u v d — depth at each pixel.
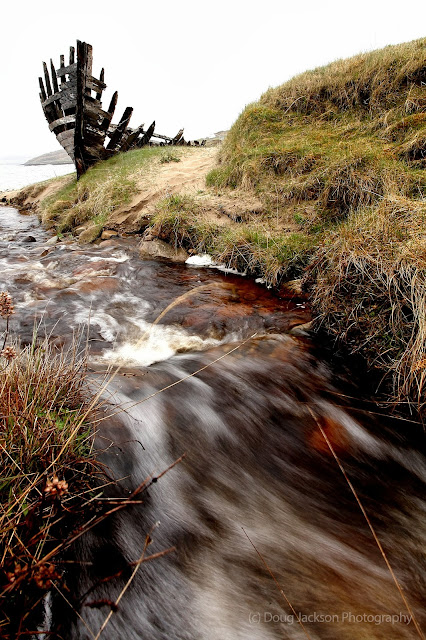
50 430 1.69
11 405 1.74
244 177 7.15
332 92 8.10
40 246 7.57
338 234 4.28
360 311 3.43
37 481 1.51
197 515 1.89
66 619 1.33
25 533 1.39
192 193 7.70
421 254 3.20
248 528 1.88
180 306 4.53
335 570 1.70
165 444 2.27
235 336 3.94
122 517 1.74
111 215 8.27
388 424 2.77
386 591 1.62
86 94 9.84
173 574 1.58
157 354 3.53
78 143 10.88
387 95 7.23
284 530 1.90
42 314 4.18
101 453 2.00
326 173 5.86
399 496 2.24
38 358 2.13
